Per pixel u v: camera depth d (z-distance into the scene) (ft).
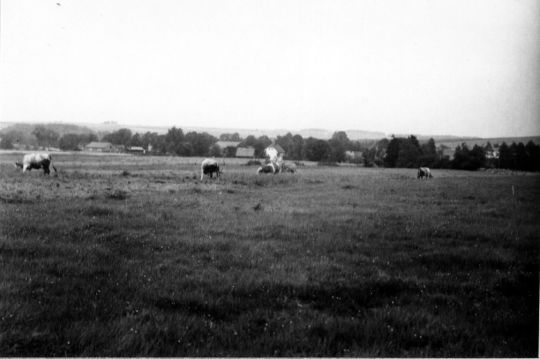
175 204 52.13
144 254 29.68
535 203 55.31
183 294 22.52
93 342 17.58
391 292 24.64
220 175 105.19
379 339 18.80
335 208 52.21
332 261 29.45
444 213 49.14
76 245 30.83
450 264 29.96
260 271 26.73
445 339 19.22
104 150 261.24
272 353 17.58
